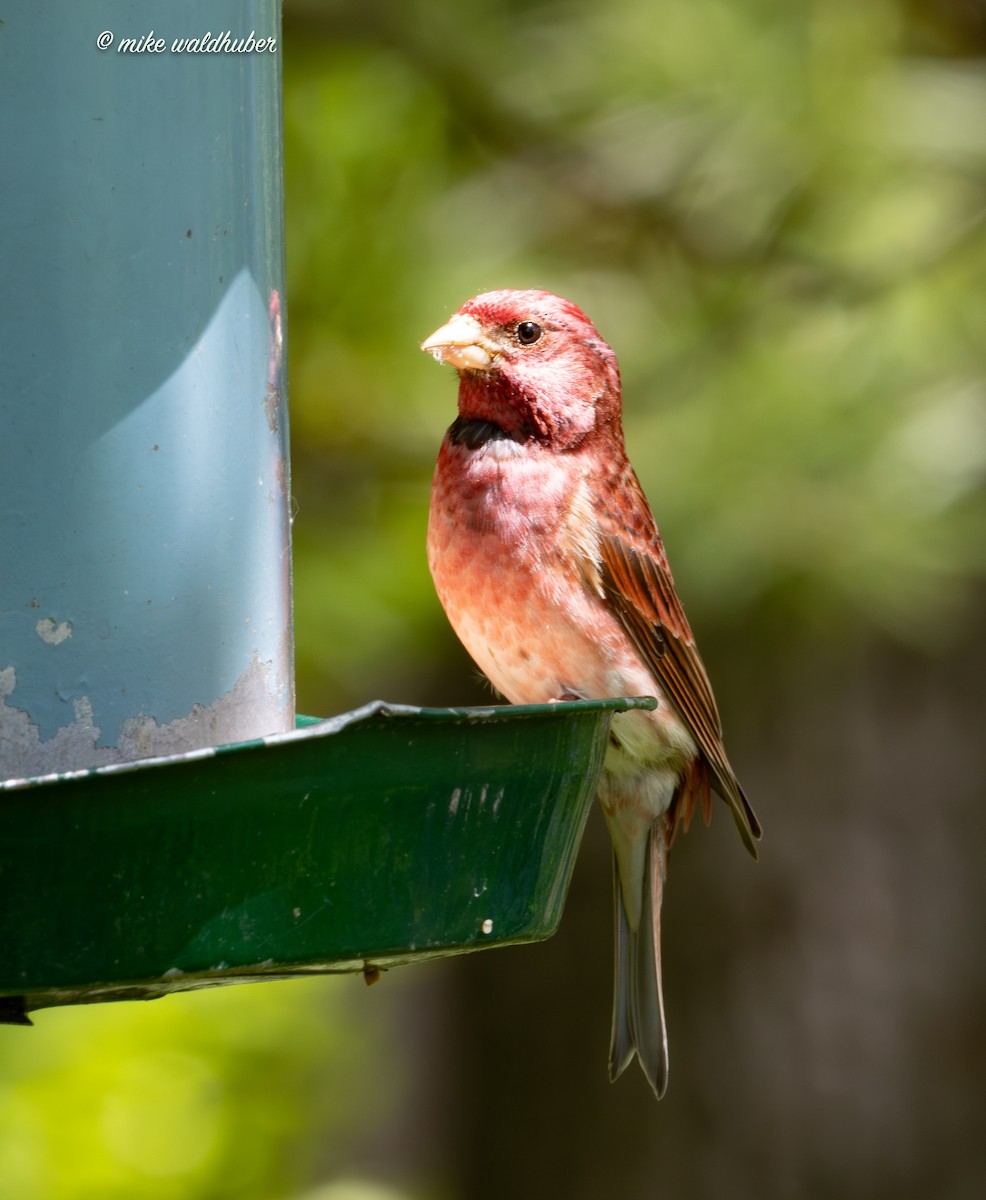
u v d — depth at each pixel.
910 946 14.06
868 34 11.00
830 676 14.15
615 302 11.30
